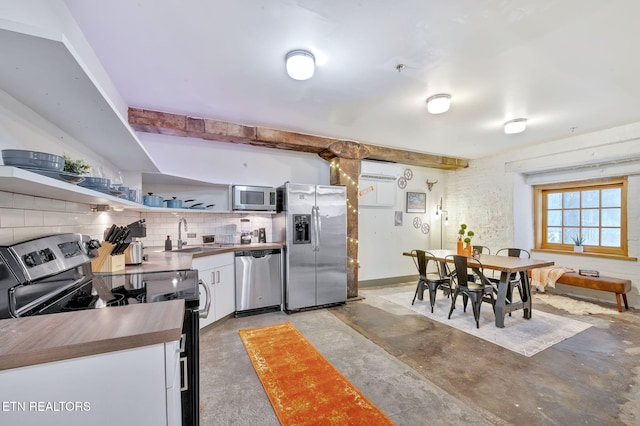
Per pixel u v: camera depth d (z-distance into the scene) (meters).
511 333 2.97
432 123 3.54
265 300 3.64
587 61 2.15
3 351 0.70
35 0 1.25
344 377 2.15
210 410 1.80
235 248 3.42
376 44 1.95
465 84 2.52
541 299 4.20
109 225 2.47
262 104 2.93
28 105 1.26
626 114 3.24
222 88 2.57
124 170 2.72
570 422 1.68
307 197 3.83
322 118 3.35
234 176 4.03
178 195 3.69
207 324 3.00
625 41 1.90
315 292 3.82
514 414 1.75
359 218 5.18
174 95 2.71
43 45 0.81
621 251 4.06
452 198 5.97
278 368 2.28
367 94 2.70
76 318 0.93
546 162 4.43
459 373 2.21
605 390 1.99
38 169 0.99
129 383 0.80
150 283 1.68
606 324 3.21
